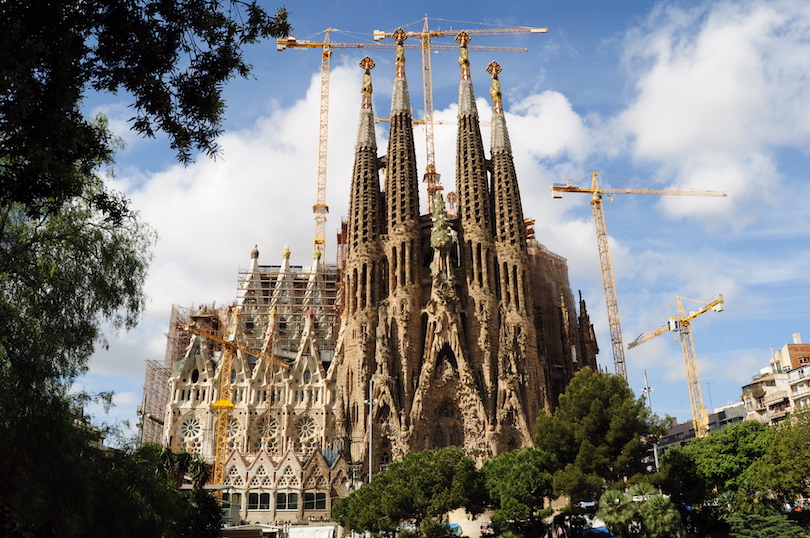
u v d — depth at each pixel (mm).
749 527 60531
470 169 139500
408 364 124938
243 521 105625
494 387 123812
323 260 187500
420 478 69125
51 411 25719
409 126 143250
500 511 66875
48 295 28281
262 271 182625
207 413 140000
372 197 138250
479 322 128250
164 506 28453
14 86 21422
